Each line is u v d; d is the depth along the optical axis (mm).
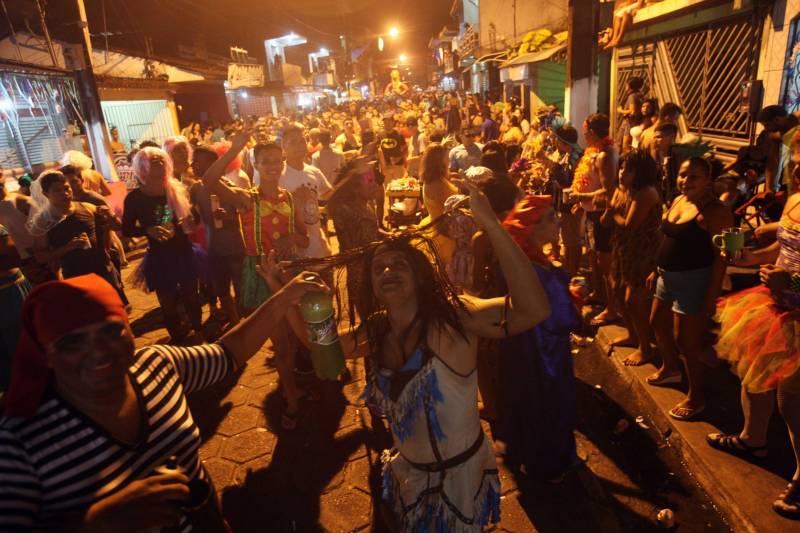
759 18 6148
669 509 2863
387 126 10867
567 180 6125
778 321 2492
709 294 3148
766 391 2730
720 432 3260
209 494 1552
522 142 13227
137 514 1274
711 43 7434
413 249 1847
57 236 4883
